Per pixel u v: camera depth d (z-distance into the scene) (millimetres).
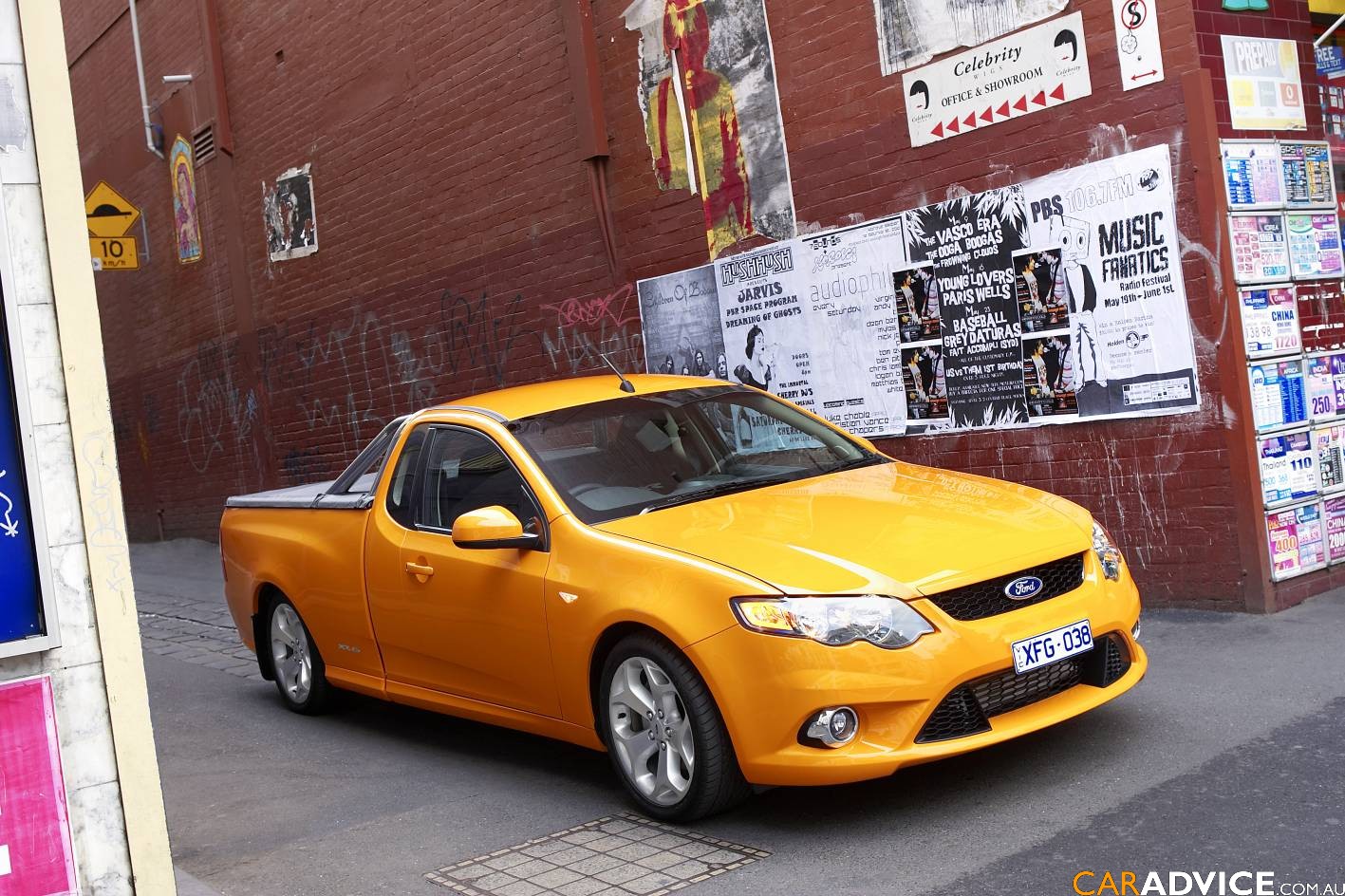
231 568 7445
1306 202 6973
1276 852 3703
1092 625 4469
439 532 5695
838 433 6039
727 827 4512
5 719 3613
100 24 18125
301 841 4973
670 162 9734
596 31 10227
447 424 5992
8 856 3607
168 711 7625
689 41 9422
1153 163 6789
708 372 9633
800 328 8883
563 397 5930
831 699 4098
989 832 4121
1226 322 6570
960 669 4160
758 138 8992
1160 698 5316
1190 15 6582
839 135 8445
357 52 12930
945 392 8000
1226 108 6695
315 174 13844
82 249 3736
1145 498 7031
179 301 17047
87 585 3738
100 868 3725
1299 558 6785
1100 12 6953
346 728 6746
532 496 5262
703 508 5043
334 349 13977
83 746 3713
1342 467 7047
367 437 13672
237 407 16031
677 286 9789
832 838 4266
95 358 3750
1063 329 7301
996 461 7785
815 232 8688
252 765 6215
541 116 10789
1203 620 6609
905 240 8109
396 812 5207
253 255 15203
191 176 16297
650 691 4637
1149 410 6938
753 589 4266
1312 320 6965
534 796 5195
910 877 3869
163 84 16672
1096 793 4332
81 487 3719
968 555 4387
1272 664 5613
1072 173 7160
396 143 12555
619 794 5074
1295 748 4523
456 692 5652
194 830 5293
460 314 12039
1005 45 7406
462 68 11562
